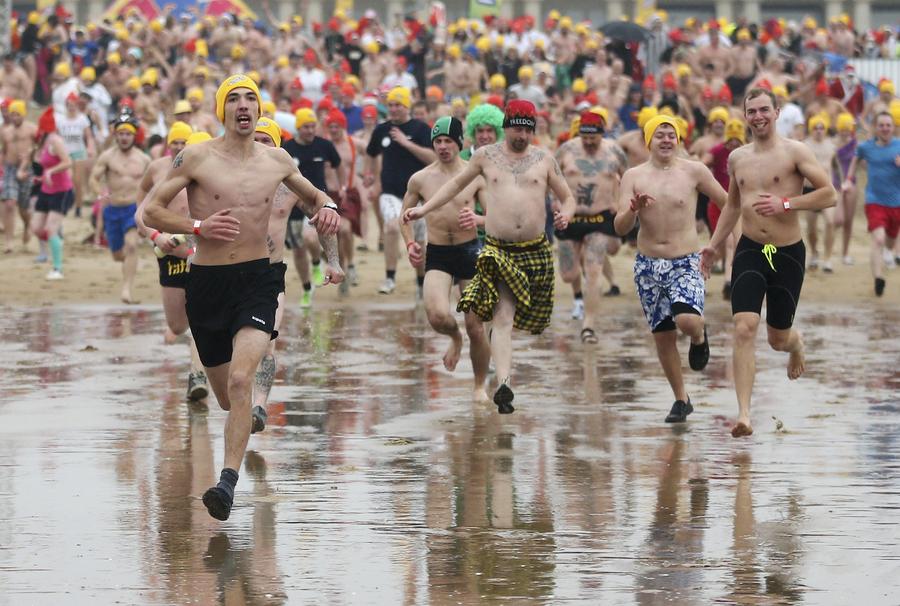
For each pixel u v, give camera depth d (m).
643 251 27.36
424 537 18.92
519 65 87.50
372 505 20.58
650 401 29.14
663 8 169.50
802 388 30.50
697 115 68.25
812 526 19.36
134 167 47.38
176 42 95.19
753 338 24.98
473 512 20.19
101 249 62.69
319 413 27.73
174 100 85.81
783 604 16.17
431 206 28.48
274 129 29.20
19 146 60.97
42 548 18.42
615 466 23.03
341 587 16.84
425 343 37.91
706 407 28.36
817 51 95.12
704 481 21.94
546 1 193.75
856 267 57.41
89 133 70.88
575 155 40.03
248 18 108.00
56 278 53.84
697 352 27.02
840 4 177.00
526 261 27.77
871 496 20.97
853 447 24.36
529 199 27.80
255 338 19.97
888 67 90.44
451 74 82.12
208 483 21.92
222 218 19.91
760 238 25.55
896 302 48.22
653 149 27.53
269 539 18.84
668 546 18.47
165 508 20.44
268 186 20.42
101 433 25.70
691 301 26.64
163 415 27.47
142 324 42.09
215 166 20.30
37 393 30.00
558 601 16.31
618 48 84.19
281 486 21.72
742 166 25.62
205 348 20.78
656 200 27.20
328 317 43.84
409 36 95.12
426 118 61.31
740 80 80.94
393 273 50.09
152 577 17.23
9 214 61.12
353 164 51.28
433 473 22.58
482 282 27.53
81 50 95.69
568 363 34.41
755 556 18.00
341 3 132.88
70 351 36.38
